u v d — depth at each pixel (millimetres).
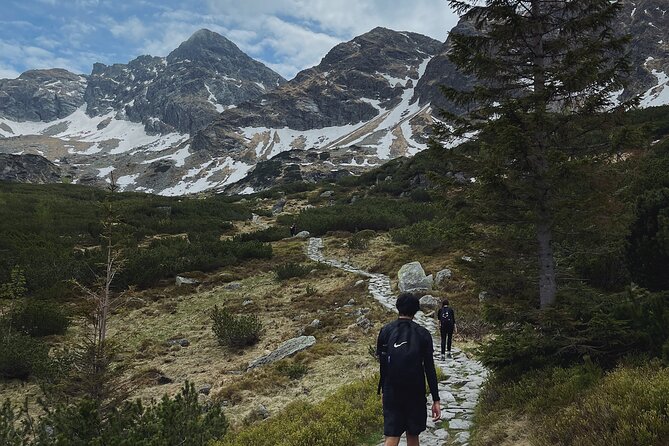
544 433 5258
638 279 10383
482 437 6121
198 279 29656
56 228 41219
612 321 6371
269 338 17875
